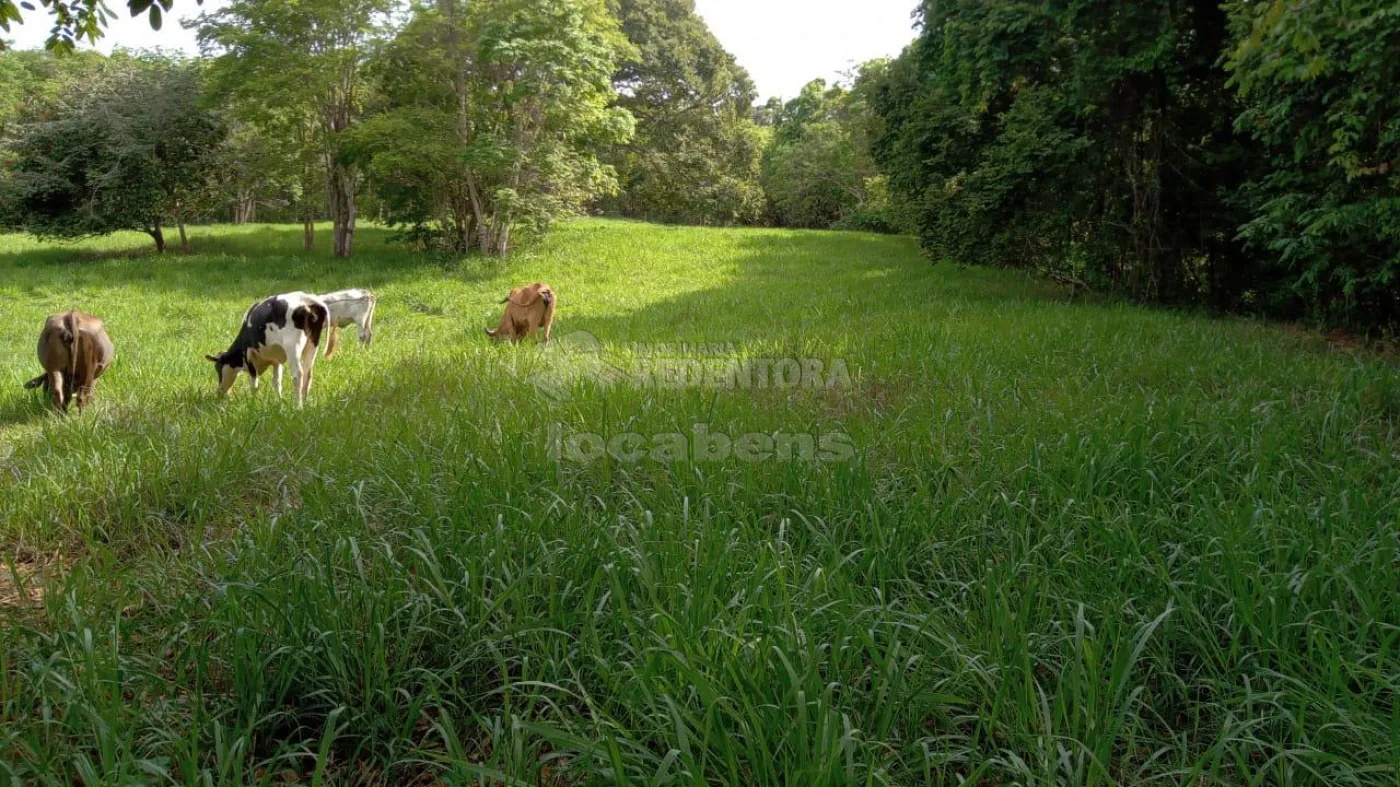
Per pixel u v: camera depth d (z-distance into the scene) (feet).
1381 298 32.42
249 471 16.34
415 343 35.42
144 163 67.15
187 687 9.62
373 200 74.02
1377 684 8.97
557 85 61.52
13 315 42.88
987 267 58.54
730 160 131.03
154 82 68.49
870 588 11.18
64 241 79.15
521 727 7.91
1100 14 36.40
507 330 34.81
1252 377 22.48
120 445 17.85
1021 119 42.80
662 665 8.92
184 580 11.64
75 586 11.14
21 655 9.75
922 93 56.70
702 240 81.10
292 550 11.67
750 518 13.46
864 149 112.06
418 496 13.82
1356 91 25.77
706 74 137.08
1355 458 15.64
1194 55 37.32
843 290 49.75
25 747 8.20
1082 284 47.34
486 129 64.85
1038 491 14.37
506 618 10.12
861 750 8.22
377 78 69.92
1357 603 10.77
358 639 10.00
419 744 9.20
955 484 14.58
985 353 26.11
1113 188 43.50
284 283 56.08
